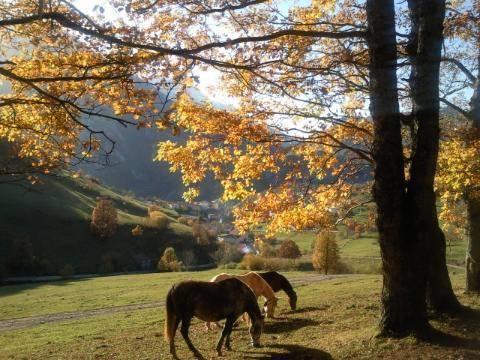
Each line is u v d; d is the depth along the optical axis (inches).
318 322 499.5
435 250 413.4
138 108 315.3
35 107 346.0
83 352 465.1
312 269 1891.0
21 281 1838.1
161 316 759.1
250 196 467.8
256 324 407.5
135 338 525.7
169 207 4121.6
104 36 272.1
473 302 487.5
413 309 338.6
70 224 2598.4
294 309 627.8
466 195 537.6
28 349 534.6
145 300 1125.7
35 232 2426.2
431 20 352.8
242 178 454.0
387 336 339.9
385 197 343.6
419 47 359.3
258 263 1973.4
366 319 471.5
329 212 488.4
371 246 1930.4
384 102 340.5
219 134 428.1
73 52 311.6
